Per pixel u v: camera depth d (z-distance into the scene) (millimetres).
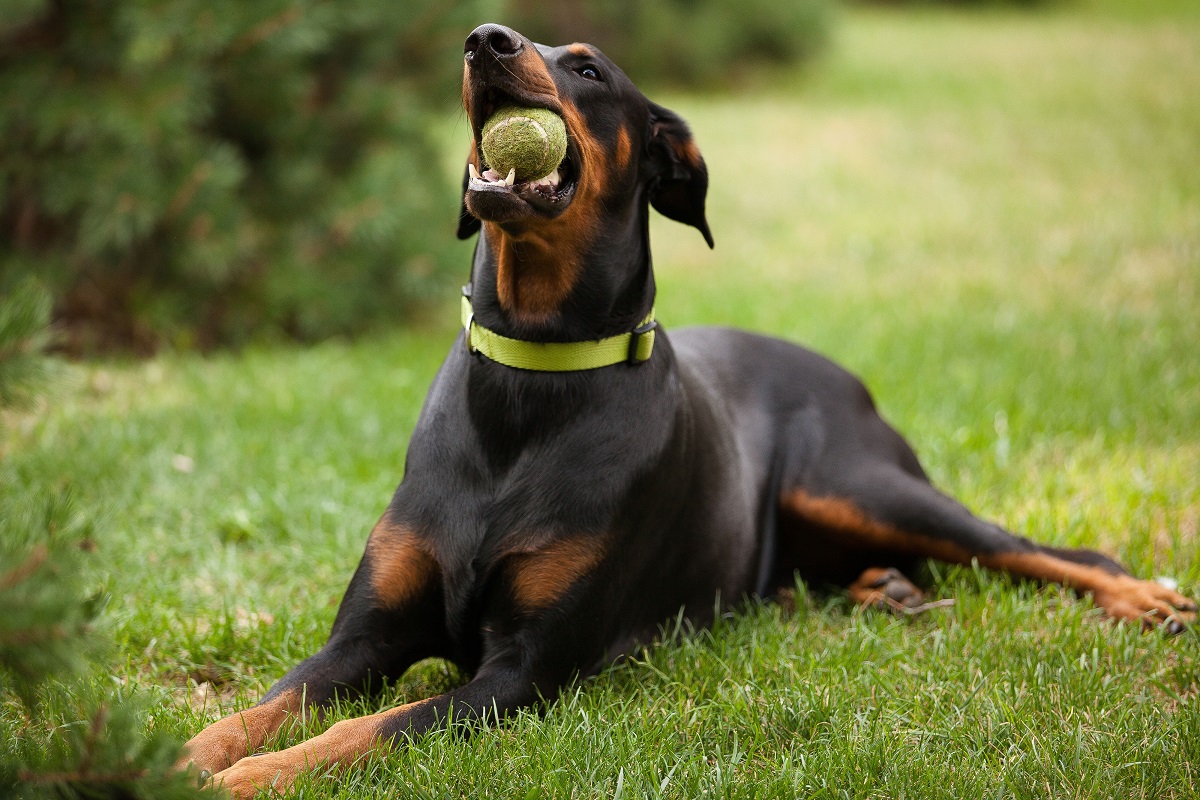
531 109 4016
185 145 9219
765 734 4078
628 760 3770
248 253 9688
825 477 5457
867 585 5426
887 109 21969
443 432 4371
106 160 9055
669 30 23469
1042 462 7078
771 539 5520
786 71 25438
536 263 4211
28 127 9086
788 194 16156
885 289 11672
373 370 8883
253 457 7023
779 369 5777
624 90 4461
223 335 9844
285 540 6039
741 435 5422
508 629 4180
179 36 9055
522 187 3984
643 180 4668
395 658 4297
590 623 4234
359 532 5984
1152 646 4758
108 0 9008
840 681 4465
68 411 7695
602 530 4211
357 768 3598
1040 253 12805
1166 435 7406
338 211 9961
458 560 4180
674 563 4719
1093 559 5297
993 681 4469
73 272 9422
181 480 6676
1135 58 26016
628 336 4363
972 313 10570
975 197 15672
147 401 8117
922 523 5309
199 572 5562
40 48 9164
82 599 2758
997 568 5316
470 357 4391
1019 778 3711
